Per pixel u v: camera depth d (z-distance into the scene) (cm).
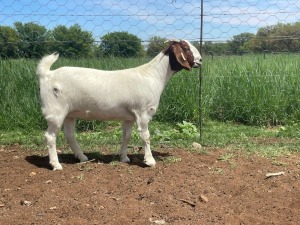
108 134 278
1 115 299
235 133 273
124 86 188
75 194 161
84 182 173
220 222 140
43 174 184
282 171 188
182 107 312
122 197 158
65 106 186
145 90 188
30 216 142
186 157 210
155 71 192
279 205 153
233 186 170
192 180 175
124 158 203
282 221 141
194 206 152
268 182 175
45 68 186
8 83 314
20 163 202
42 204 152
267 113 311
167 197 158
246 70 337
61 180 176
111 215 143
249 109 313
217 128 298
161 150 226
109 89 186
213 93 324
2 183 174
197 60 193
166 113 316
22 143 248
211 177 179
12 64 329
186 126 273
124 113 191
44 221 139
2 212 146
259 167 193
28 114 297
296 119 312
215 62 364
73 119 201
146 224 137
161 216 143
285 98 316
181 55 190
